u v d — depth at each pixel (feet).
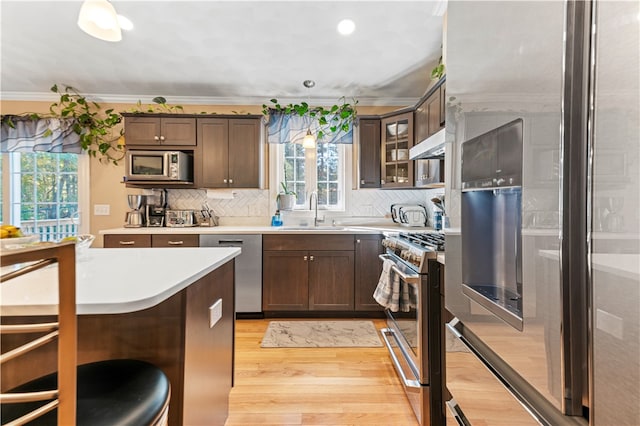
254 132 11.43
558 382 1.98
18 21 8.11
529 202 2.25
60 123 11.54
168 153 10.84
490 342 2.89
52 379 2.90
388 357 7.73
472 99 3.19
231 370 5.61
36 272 3.84
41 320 3.34
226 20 8.06
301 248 10.48
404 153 11.03
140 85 11.30
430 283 5.29
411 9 7.66
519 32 2.36
